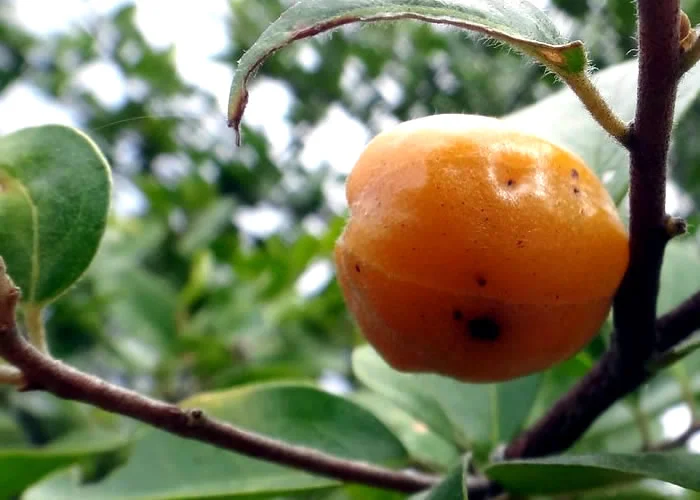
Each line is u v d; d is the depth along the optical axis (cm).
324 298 30
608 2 27
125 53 38
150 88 37
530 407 15
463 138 10
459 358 11
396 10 9
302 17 8
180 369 28
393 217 10
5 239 11
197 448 15
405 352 11
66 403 27
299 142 37
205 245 34
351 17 8
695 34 9
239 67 8
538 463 11
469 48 35
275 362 29
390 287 10
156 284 29
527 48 9
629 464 11
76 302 29
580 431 12
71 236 12
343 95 37
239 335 29
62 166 12
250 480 14
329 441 15
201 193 35
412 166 10
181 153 38
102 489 14
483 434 15
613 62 28
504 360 11
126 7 38
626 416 18
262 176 37
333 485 14
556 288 10
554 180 10
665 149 10
